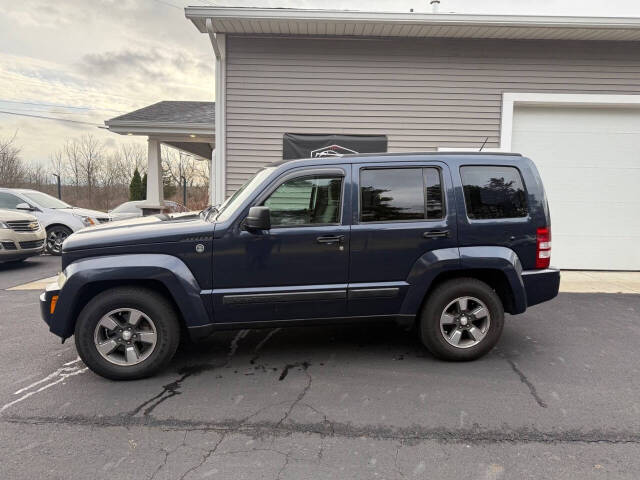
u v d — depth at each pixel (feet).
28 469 7.57
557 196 25.86
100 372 11.02
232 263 11.23
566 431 8.81
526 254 12.28
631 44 24.61
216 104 24.76
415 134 25.22
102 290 11.27
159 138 42.47
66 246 10.92
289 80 24.76
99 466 7.67
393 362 12.40
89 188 93.45
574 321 16.16
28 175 90.99
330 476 7.39
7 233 26.27
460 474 7.46
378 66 24.77
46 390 10.68
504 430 8.85
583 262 26.09
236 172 25.27
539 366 12.07
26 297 20.07
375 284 11.77
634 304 18.49
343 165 11.82
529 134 25.67
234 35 24.35
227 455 8.02
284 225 11.51
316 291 11.53
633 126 25.46
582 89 24.84
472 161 12.25
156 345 11.13
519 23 21.99
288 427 8.99
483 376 11.43
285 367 12.07
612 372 11.67
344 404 9.95
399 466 7.68
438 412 9.57
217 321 11.44
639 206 25.82
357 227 11.64
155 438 8.57
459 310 12.19
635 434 8.70
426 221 11.90
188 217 13.74
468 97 24.99
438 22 22.04
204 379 11.30
